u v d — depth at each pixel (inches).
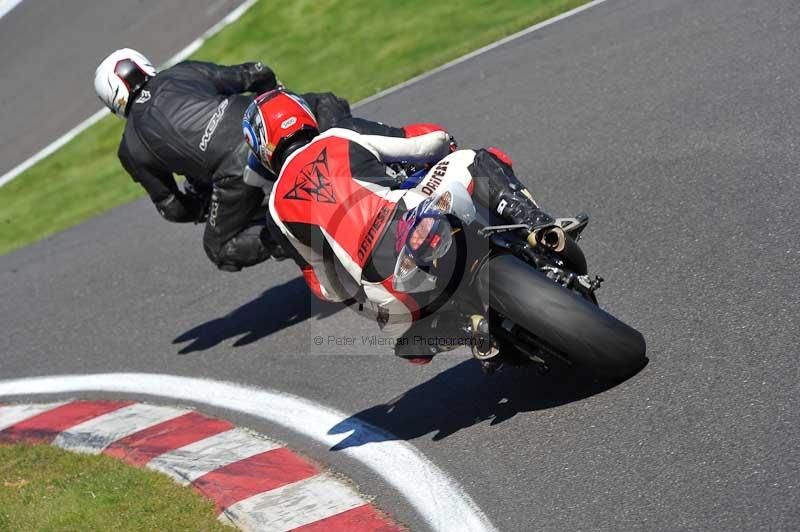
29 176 2176.4
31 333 1159.6
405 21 2293.3
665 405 586.9
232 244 908.6
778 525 458.3
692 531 475.5
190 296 1122.0
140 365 971.3
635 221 868.0
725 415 555.5
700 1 1433.3
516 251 639.8
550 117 1218.6
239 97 898.1
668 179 923.4
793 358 585.6
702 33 1288.1
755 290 681.6
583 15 1632.6
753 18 1270.9
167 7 2864.2
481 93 1422.2
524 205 638.5
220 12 2699.3
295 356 884.6
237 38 2508.6
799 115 953.5
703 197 860.6
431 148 663.1
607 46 1393.9
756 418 542.6
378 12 2405.3
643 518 498.6
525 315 582.9
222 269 928.9
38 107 2539.4
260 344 935.7
